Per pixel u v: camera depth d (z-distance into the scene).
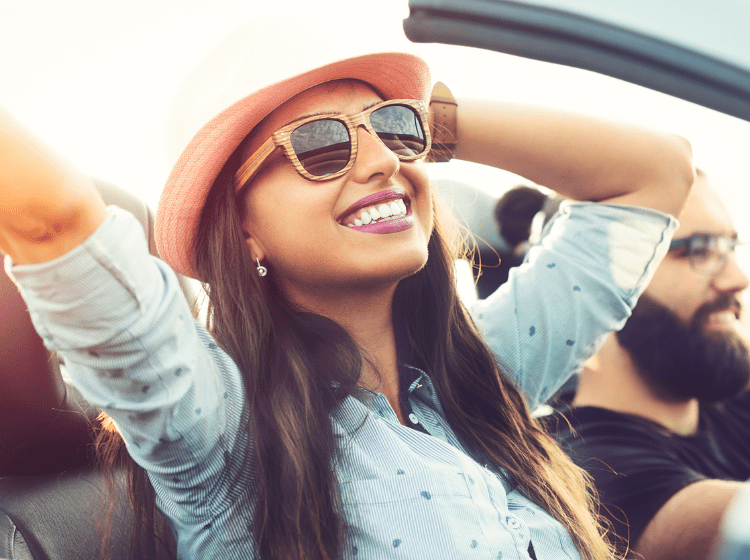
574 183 1.36
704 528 1.42
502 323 1.33
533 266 1.37
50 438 1.19
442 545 0.89
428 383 1.15
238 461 0.91
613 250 1.32
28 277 0.60
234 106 0.91
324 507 0.88
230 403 0.90
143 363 0.70
